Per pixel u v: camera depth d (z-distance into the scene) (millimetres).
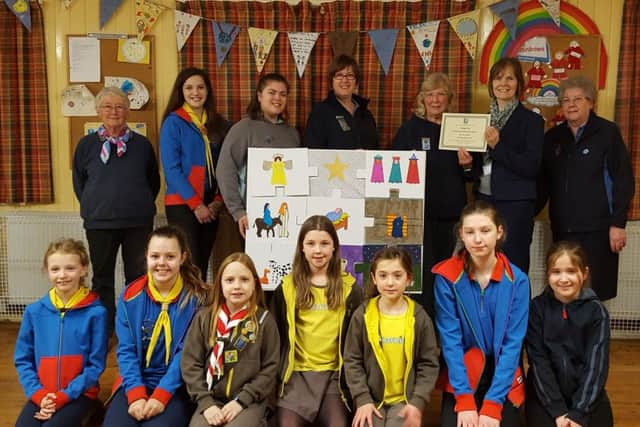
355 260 2826
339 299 2461
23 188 3797
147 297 2475
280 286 2543
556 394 2346
